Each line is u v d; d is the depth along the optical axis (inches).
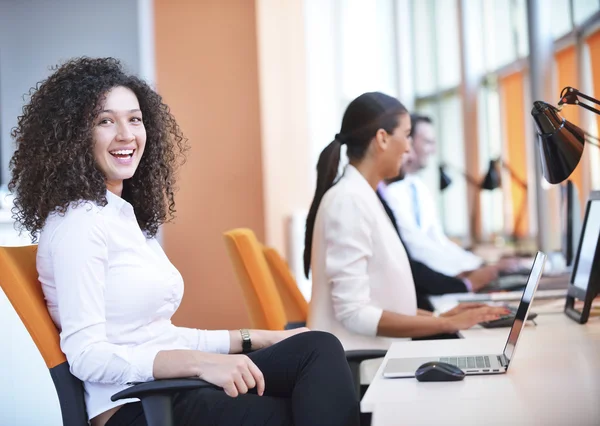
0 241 141.4
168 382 63.0
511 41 214.5
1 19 247.1
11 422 129.7
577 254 92.0
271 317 105.6
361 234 97.3
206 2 224.8
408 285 99.8
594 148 150.2
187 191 223.5
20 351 130.5
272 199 229.9
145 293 71.7
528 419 47.3
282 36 241.3
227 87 223.9
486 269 142.6
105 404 67.2
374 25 234.4
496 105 225.5
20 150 74.5
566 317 91.2
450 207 228.1
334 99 231.0
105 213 72.0
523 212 208.4
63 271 66.6
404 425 47.4
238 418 67.3
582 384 56.1
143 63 231.3
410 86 234.5
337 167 105.1
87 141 73.2
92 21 244.4
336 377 67.8
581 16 171.8
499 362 64.1
